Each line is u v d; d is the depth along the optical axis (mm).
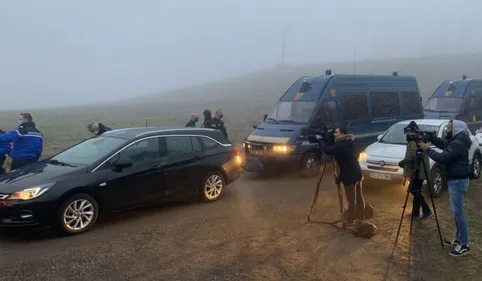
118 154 7531
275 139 11117
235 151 9492
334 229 7039
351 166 6934
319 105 11602
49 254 5965
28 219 6414
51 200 6535
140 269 5484
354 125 12406
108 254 5965
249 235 6738
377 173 9336
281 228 7086
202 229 7031
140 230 6984
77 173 6992
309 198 9133
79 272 5391
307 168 11297
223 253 6004
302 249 6164
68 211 6742
